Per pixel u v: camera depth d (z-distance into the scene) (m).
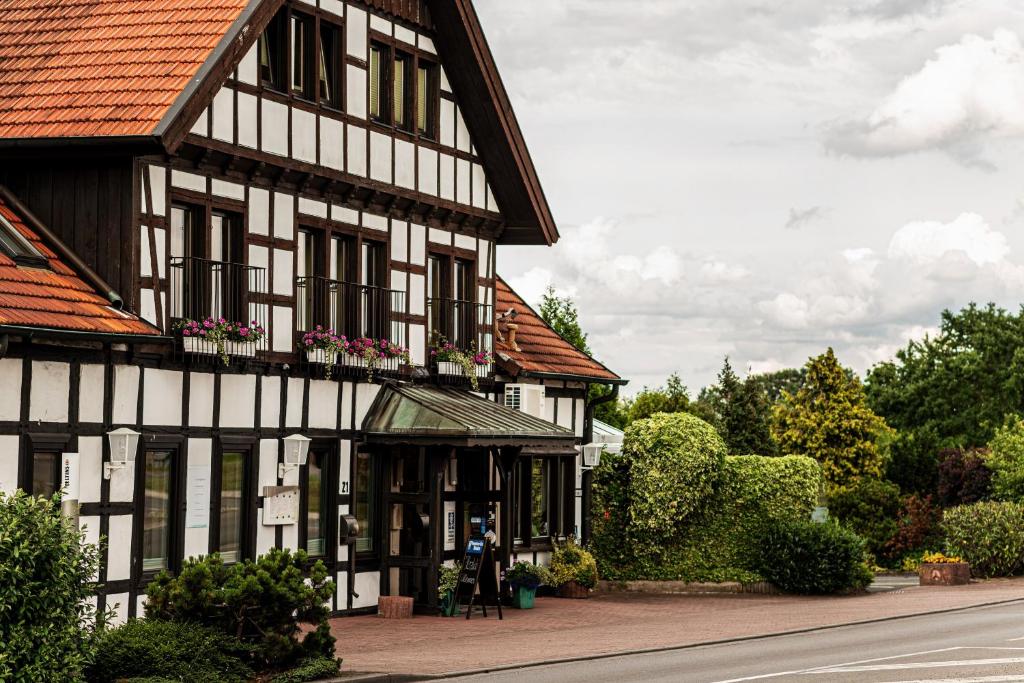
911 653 18.77
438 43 26.81
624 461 31.64
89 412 18.41
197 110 19.55
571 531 30.62
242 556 21.52
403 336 25.62
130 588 19.06
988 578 34.50
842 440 56.88
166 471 20.00
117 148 19.06
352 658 18.41
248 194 21.67
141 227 19.41
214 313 20.84
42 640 13.86
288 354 22.42
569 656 18.73
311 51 23.22
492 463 27.66
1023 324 74.25
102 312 18.67
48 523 14.11
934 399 73.31
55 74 20.36
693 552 31.45
